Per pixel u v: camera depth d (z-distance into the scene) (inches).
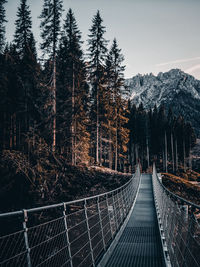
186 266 159.0
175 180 1547.7
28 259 118.9
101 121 1472.7
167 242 298.0
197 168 3393.2
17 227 444.1
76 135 1088.2
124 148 1734.7
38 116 1088.8
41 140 947.3
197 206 156.3
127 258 305.3
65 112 1131.3
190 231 159.3
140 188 1210.0
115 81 1590.8
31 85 1109.7
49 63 1047.0
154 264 283.3
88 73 1374.3
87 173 1018.1
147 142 2898.6
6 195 721.0
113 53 1600.6
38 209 132.9
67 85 1232.8
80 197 824.9
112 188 989.8
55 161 935.7
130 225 511.2
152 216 609.6
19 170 790.5
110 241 346.3
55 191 799.7
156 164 3097.9
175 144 3161.9
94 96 1393.9
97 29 1379.2
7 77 1130.7
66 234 173.5
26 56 1170.6
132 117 2839.6
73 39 1219.2
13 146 1082.1
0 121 1115.3
